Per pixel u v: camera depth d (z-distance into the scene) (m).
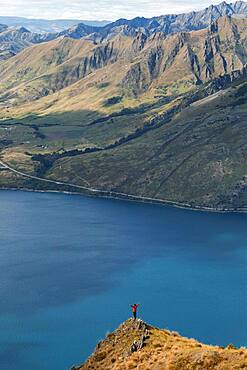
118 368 52.72
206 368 47.41
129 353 55.03
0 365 141.38
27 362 142.88
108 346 58.28
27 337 159.00
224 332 164.12
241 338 159.75
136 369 51.25
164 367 49.38
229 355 48.38
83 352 148.62
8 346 152.88
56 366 140.62
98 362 56.44
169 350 53.19
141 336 57.25
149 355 53.09
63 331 163.38
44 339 157.62
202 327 167.88
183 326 168.62
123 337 58.50
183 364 48.75
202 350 50.59
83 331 163.38
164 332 59.09
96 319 172.75
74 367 58.06
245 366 46.16
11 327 166.25
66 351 149.50
